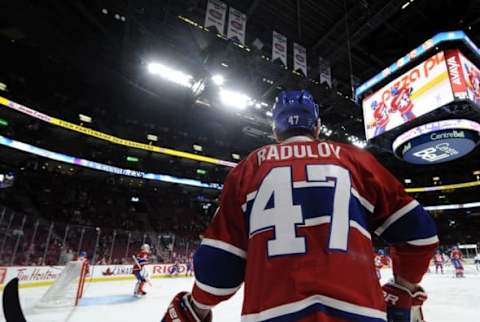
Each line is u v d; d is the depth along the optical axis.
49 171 23.11
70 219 21.34
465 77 8.02
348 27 11.01
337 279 0.63
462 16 11.91
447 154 9.42
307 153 0.86
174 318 0.79
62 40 14.93
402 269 0.85
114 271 13.40
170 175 27.98
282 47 10.23
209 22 8.57
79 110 23.97
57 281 7.30
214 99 17.97
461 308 6.92
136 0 9.43
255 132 27.31
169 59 12.77
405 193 0.82
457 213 36.50
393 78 10.01
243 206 0.81
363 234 0.73
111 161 25.36
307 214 0.72
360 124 20.31
